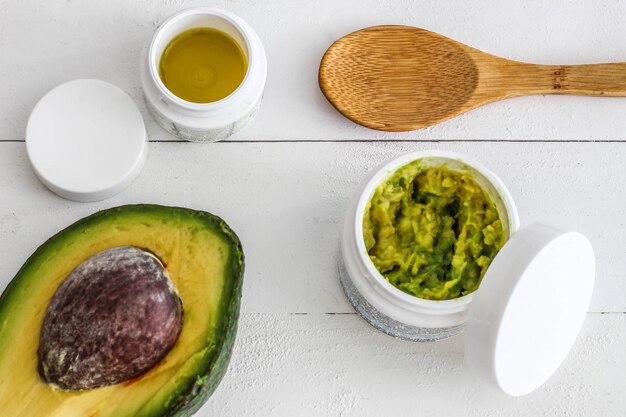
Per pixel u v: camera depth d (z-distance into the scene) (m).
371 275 0.31
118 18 0.35
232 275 0.29
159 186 0.34
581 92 0.35
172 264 0.30
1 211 0.34
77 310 0.29
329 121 0.35
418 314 0.31
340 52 0.35
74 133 0.34
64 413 0.29
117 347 0.29
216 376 0.30
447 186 0.32
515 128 0.35
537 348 0.31
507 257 0.29
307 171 0.35
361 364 0.34
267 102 0.35
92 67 0.35
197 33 0.34
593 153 0.35
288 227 0.34
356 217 0.31
